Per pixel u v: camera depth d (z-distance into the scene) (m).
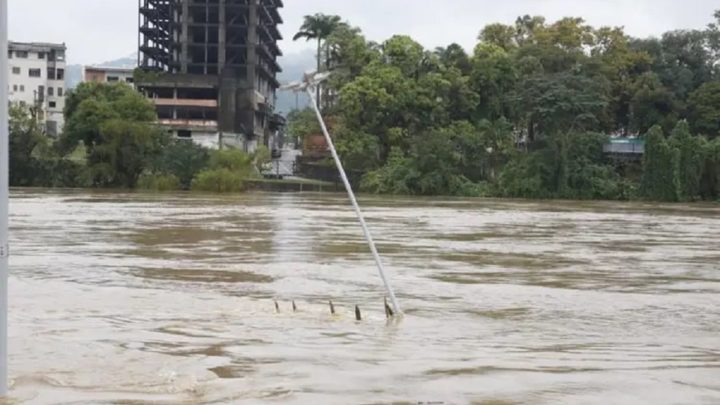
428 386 6.62
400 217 38.69
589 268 17.36
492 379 6.91
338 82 89.69
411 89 87.88
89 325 9.52
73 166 83.25
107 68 138.38
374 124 87.19
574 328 10.02
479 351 8.28
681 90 94.12
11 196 58.22
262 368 7.26
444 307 11.66
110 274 14.88
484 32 111.25
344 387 6.56
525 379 6.93
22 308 10.75
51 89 133.00
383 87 86.81
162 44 124.88
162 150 82.25
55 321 9.75
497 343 8.84
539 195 79.19
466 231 29.36
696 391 6.59
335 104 93.38
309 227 29.53
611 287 14.25
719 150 75.19
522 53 95.81
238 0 111.69
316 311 11.01
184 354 7.90
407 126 88.50
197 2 112.19
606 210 52.59
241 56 113.75
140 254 18.81
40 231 25.61
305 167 90.62
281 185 82.12
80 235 24.17
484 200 70.69
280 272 15.65
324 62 95.88
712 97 89.06
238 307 11.27
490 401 6.17
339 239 24.20
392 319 10.45
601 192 77.69
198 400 6.15
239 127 107.56
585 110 79.38
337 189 84.06
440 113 88.81
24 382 6.69
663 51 98.88
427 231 28.92
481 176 84.25
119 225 28.86
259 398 6.20
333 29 102.81
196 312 10.72
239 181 79.38
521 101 81.88
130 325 9.58
